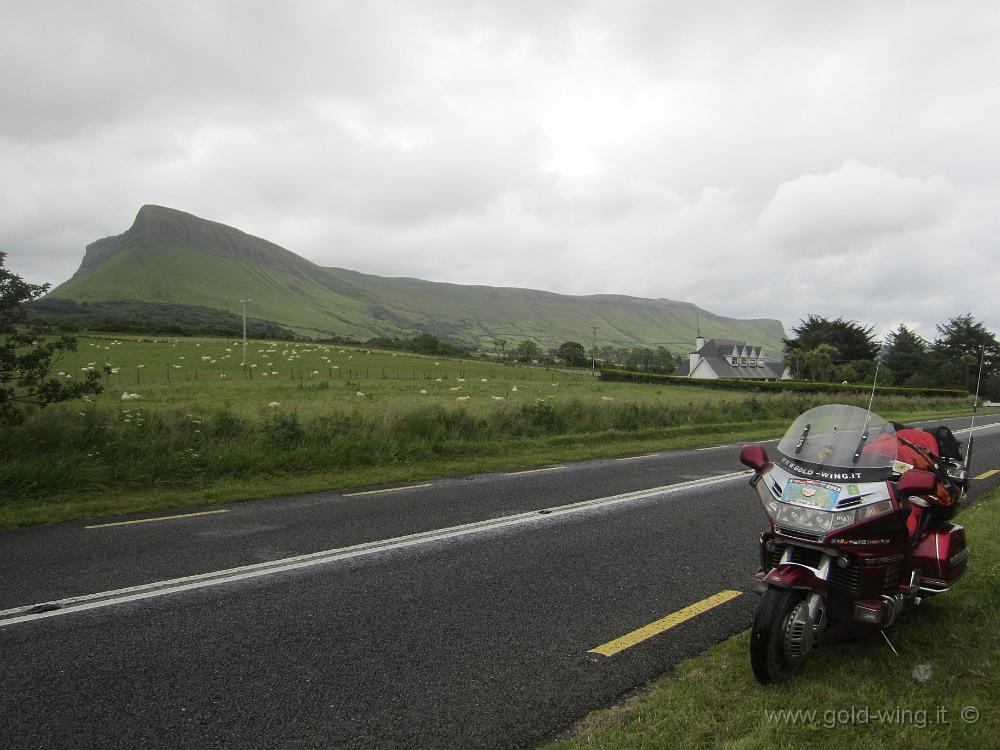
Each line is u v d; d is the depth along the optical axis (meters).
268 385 40.41
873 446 4.16
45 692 3.70
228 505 8.77
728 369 80.50
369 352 77.62
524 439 15.13
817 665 3.98
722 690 3.69
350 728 3.37
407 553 6.46
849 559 3.85
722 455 14.20
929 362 70.69
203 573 5.82
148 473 9.99
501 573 5.86
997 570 5.55
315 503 8.88
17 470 9.11
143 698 3.65
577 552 6.53
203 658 4.15
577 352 108.56
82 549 6.58
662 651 4.30
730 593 5.39
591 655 4.23
